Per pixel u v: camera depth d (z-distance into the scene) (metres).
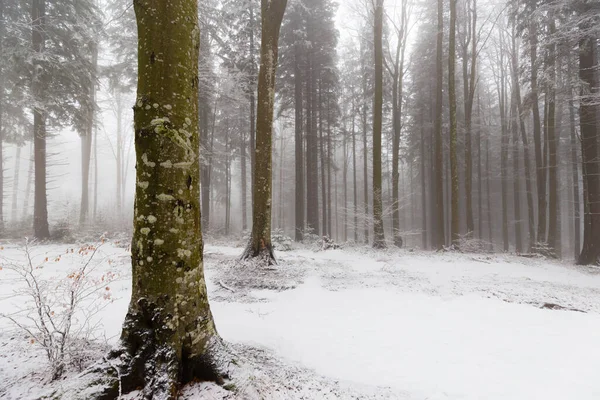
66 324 2.86
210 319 2.91
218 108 20.55
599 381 3.34
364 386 3.17
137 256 2.58
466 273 9.88
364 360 3.80
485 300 6.52
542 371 3.57
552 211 16.53
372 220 14.91
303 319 5.22
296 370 3.40
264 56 10.11
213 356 2.71
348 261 11.64
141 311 2.53
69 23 14.29
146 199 2.57
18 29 13.50
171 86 2.65
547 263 12.86
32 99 12.61
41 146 14.16
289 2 20.22
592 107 12.85
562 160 27.56
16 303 5.00
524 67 15.91
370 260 11.91
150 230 2.54
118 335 3.89
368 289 7.40
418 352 4.05
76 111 14.76
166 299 2.52
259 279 8.04
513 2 14.91
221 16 17.25
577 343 4.36
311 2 21.22
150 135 2.57
